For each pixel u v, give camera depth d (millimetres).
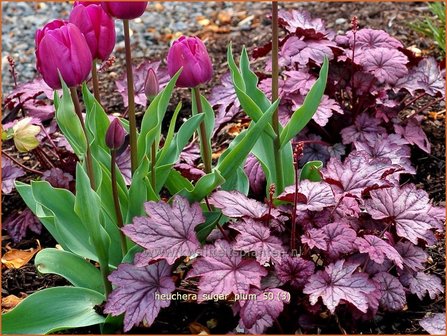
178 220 847
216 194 890
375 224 927
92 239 846
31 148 1119
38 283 1044
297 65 1245
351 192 899
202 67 874
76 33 798
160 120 886
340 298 806
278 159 976
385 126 1230
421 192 925
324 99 1159
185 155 1131
